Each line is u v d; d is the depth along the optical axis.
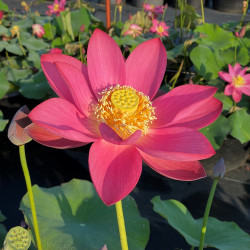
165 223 0.50
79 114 0.26
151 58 0.30
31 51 0.75
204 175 0.23
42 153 0.63
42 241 0.32
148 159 0.25
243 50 0.62
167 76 0.71
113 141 0.22
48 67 0.26
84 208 0.38
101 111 0.27
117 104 0.27
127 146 0.25
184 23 0.80
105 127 0.23
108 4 0.77
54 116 0.24
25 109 0.24
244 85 0.52
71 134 0.22
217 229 0.37
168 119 0.27
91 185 0.41
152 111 0.27
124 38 0.71
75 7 0.96
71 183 0.40
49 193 0.38
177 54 0.65
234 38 0.63
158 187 0.57
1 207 0.52
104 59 0.29
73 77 0.26
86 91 0.28
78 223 0.36
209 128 0.55
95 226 0.36
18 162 0.61
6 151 0.63
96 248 0.32
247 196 0.56
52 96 0.66
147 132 0.27
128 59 0.30
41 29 0.80
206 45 0.62
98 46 0.29
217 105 0.26
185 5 0.76
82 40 0.80
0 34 0.86
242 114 0.57
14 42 0.82
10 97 0.72
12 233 0.22
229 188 0.57
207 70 0.59
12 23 0.95
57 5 0.81
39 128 0.24
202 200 0.55
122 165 0.23
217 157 0.59
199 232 0.37
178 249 0.46
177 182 0.58
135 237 0.35
